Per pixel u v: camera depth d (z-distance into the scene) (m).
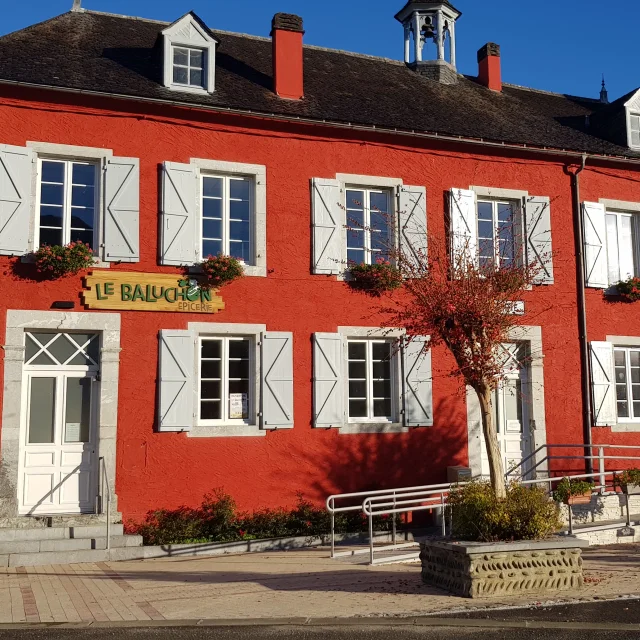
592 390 13.70
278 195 12.37
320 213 12.48
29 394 10.87
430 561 8.17
